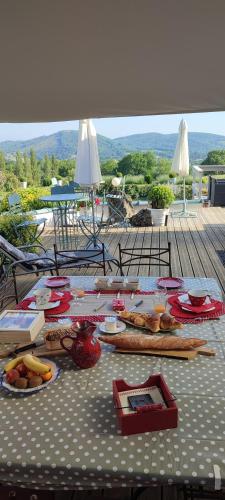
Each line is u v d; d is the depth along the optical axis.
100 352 1.37
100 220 6.64
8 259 3.84
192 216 7.59
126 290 2.06
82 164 4.99
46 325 1.70
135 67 1.70
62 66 1.67
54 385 1.24
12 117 2.76
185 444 0.97
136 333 1.58
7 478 0.96
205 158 11.62
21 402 1.16
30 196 7.73
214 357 1.38
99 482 0.93
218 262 4.58
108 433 1.02
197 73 1.80
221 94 2.19
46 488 0.97
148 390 1.14
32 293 2.10
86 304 1.90
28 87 1.98
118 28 1.28
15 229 5.04
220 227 6.55
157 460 0.92
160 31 1.32
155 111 2.68
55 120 2.98
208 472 0.89
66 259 3.83
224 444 0.97
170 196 6.96
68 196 5.81
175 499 1.38
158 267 4.46
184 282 2.17
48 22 1.22
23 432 1.04
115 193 7.54
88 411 1.11
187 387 1.20
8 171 10.30
